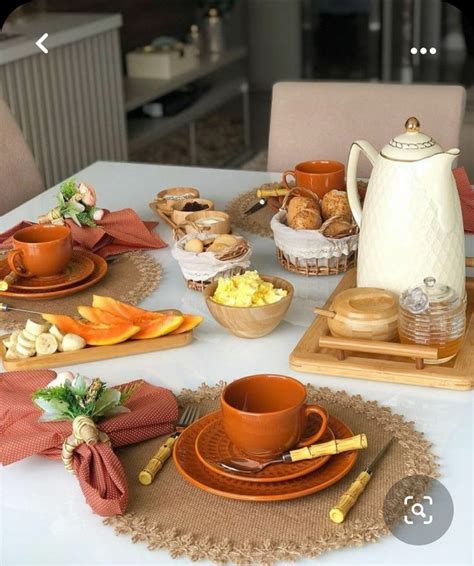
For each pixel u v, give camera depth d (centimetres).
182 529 90
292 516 92
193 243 144
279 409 99
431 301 114
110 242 165
